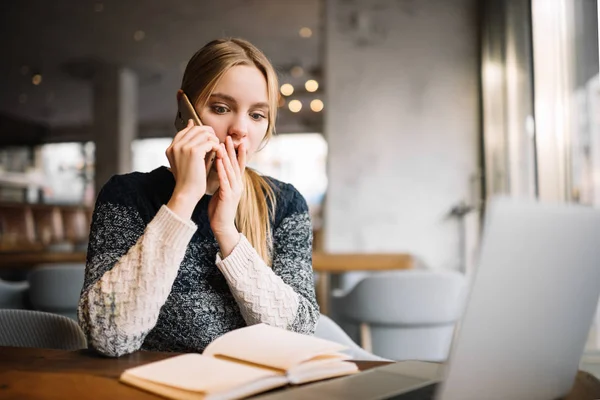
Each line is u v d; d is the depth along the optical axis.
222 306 1.16
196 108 1.17
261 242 1.23
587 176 3.20
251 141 1.18
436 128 4.86
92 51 7.94
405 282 2.34
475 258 0.58
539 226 0.60
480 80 4.82
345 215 4.91
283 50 7.77
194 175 1.00
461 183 4.82
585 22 3.19
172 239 0.96
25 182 11.23
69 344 1.23
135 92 9.06
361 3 4.95
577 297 0.68
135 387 0.75
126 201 1.16
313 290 1.20
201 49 1.21
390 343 2.41
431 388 0.73
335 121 4.95
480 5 4.80
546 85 3.35
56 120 11.93
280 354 0.78
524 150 3.78
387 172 4.89
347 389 0.72
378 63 4.93
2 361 0.91
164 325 1.14
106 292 0.94
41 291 2.52
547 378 0.70
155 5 6.27
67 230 7.96
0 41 7.51
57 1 6.21
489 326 0.60
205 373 0.73
